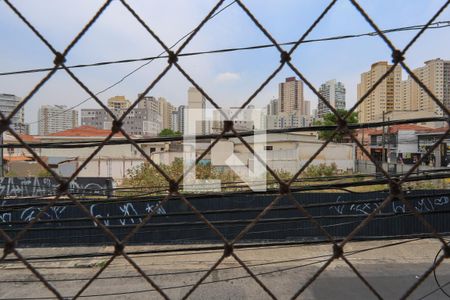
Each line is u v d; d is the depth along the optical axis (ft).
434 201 33.17
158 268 28.35
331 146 81.66
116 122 4.94
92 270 28.14
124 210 32.86
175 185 5.11
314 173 55.83
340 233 33.94
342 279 25.99
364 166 81.61
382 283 25.23
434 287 24.72
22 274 27.58
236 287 24.82
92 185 41.24
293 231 33.68
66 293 24.20
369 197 33.76
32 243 32.63
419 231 33.55
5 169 74.90
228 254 5.06
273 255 30.99
